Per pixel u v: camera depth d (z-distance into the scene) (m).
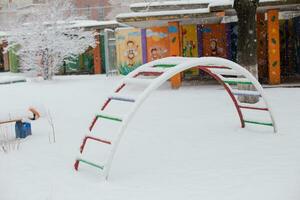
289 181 5.08
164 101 12.36
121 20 15.17
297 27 17.88
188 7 17.53
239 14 10.60
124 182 5.45
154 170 5.90
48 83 20.39
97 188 5.27
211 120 9.15
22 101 9.25
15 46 27.58
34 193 5.19
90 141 7.73
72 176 5.80
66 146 7.51
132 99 5.87
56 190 5.26
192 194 4.86
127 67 23.20
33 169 6.21
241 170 5.63
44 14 22.77
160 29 19.73
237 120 8.97
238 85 10.78
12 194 5.21
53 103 13.14
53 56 22.78
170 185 5.23
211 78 18.94
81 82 20.23
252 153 6.42
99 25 24.50
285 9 15.59
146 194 4.96
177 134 8.05
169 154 6.68
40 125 9.60
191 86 16.02
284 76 17.77
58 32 22.66
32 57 22.80
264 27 17.36
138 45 22.92
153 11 16.09
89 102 12.90
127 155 6.76
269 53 14.96
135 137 8.00
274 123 7.66
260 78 17.03
